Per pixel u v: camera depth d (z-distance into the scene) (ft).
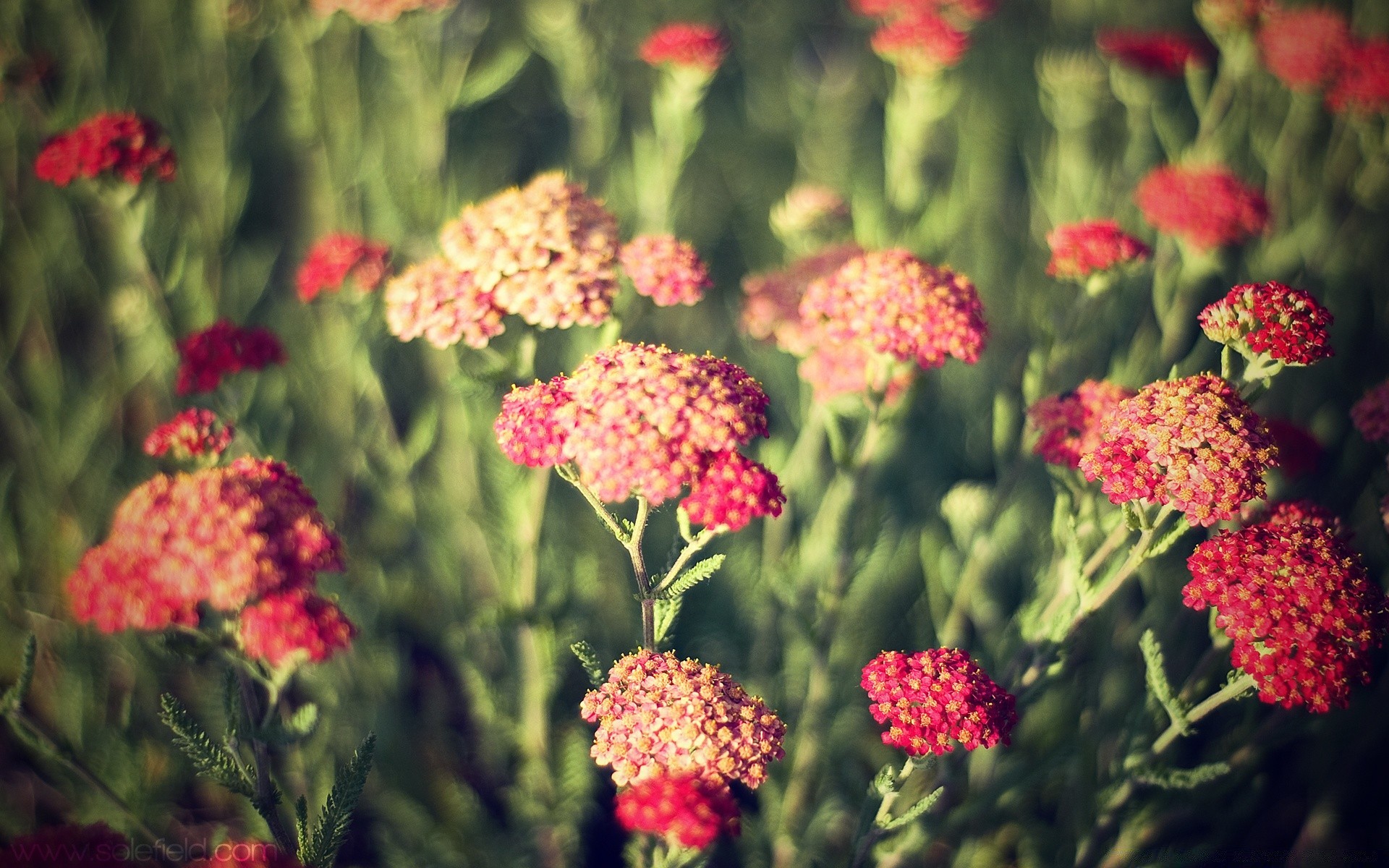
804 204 2.94
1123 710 2.53
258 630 2.02
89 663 2.54
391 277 2.66
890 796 2.11
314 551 2.07
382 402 2.69
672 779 2.04
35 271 2.82
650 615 2.14
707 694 2.08
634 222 3.34
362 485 2.97
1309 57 2.84
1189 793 2.40
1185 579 2.62
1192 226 2.62
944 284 2.36
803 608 2.59
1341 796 2.47
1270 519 2.23
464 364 2.86
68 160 2.47
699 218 3.93
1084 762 2.37
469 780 2.74
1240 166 3.57
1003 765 2.53
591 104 3.28
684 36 2.77
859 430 2.70
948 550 2.71
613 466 2.07
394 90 3.64
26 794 2.55
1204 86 3.62
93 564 2.05
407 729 2.68
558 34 3.21
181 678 2.66
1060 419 2.34
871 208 3.06
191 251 2.82
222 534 2.02
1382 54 2.81
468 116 3.55
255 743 2.07
